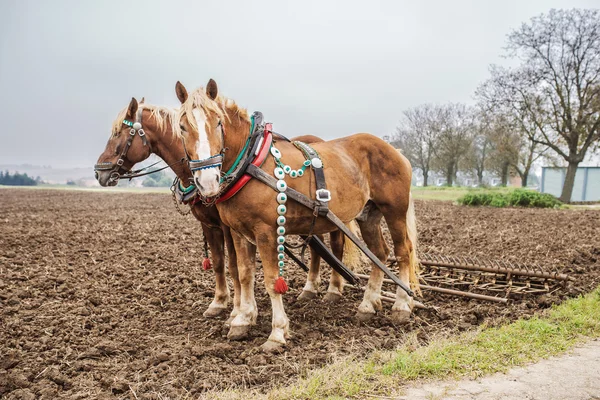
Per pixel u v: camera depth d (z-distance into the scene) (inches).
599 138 1094.4
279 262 188.2
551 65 1085.8
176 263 341.4
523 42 1104.8
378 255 236.2
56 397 150.0
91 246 402.9
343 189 205.0
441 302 250.5
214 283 290.7
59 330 204.4
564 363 168.4
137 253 373.7
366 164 222.4
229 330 207.3
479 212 743.1
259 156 184.1
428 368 162.7
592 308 220.4
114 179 215.5
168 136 214.7
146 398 147.7
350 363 166.7
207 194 166.9
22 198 1064.8
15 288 260.2
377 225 238.1
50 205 868.6
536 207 863.1
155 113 215.9
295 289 283.0
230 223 190.9
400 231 229.6
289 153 195.8
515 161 1359.5
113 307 240.2
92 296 249.9
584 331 196.9
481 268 270.1
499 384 153.7
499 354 174.2
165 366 171.2
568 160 1106.7
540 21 1088.8
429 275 286.2
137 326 215.9
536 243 418.0
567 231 495.2
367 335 202.5
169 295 265.3
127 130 213.5
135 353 186.1
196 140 169.8
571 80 1084.5
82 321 215.3
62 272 301.3
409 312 223.8
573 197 1311.5
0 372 164.6
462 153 1612.9
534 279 261.7
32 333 198.5
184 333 210.1
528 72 1106.1
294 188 189.9
